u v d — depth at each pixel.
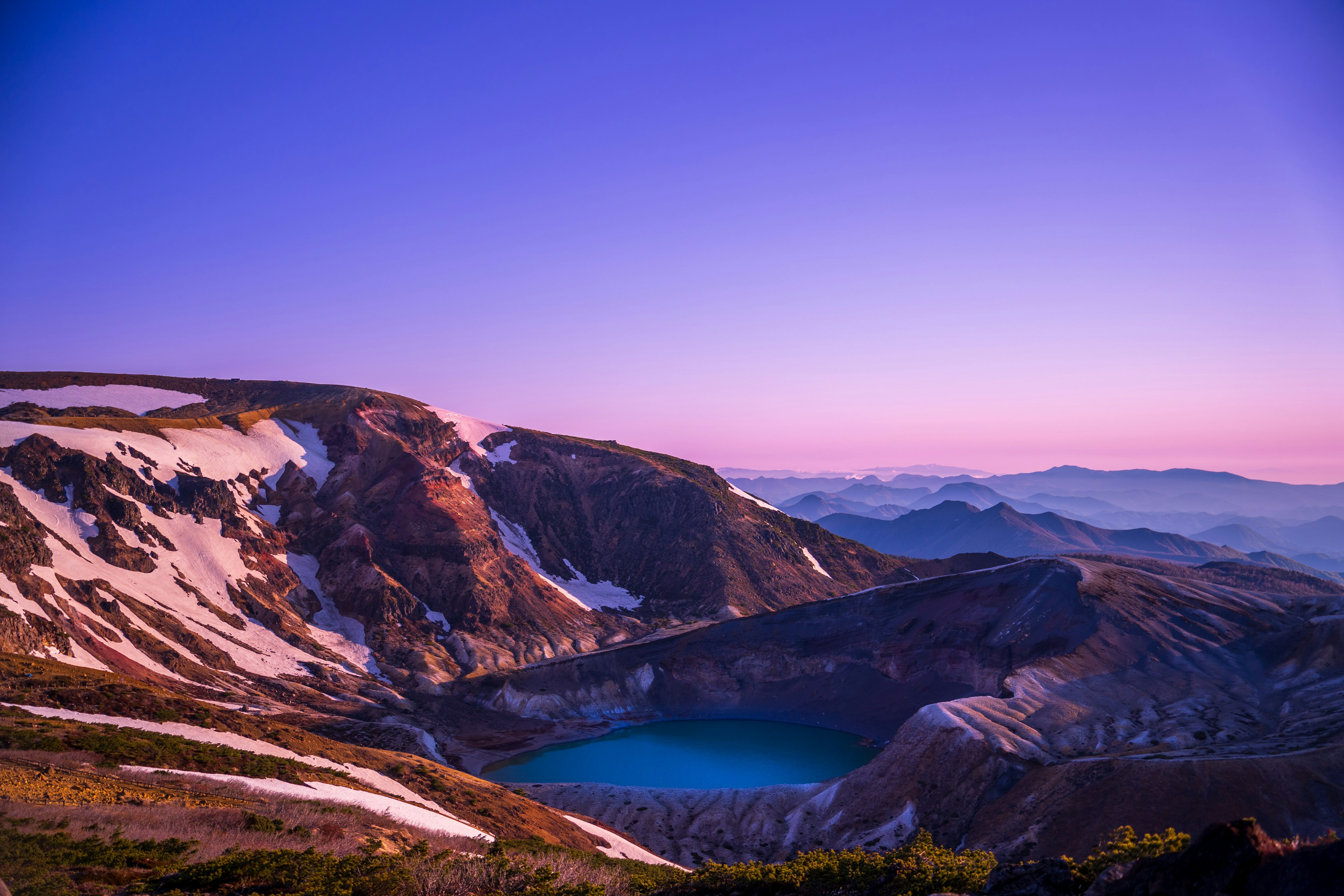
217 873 22.92
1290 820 57.06
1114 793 62.62
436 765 72.44
